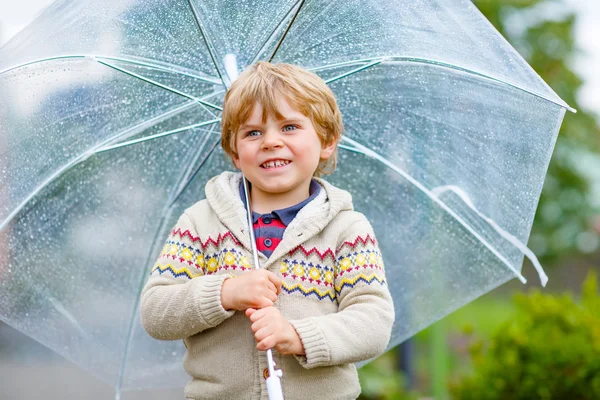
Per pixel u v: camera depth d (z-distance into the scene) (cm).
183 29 296
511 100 296
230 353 268
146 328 271
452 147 315
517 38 838
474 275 336
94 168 321
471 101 305
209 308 258
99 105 301
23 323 318
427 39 289
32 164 297
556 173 876
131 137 319
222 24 297
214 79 308
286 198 285
